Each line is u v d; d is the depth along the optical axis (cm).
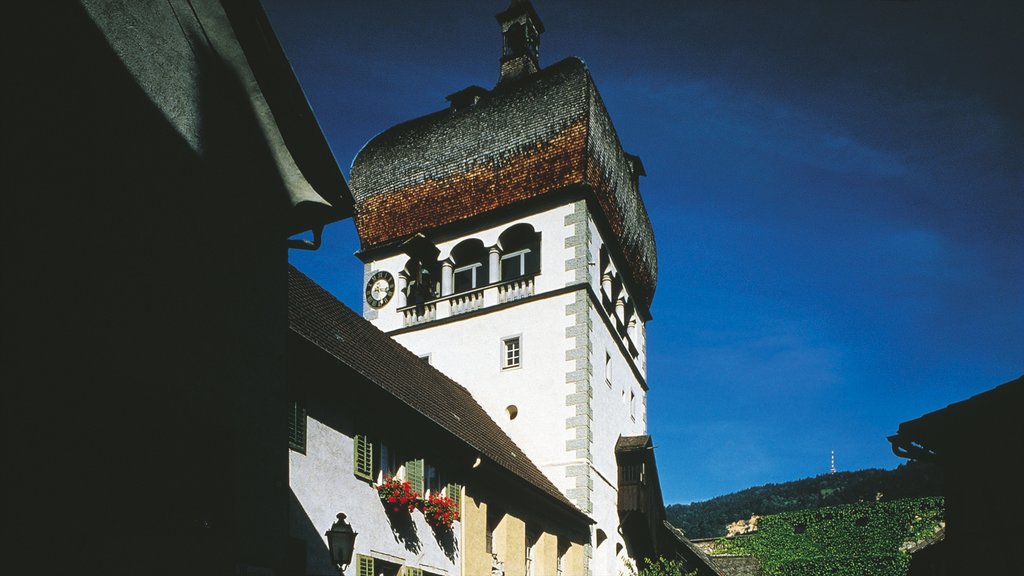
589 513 2766
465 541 1970
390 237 3356
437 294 3247
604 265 3281
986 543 1455
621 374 3319
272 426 1103
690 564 4094
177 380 964
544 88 3244
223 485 996
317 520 1486
